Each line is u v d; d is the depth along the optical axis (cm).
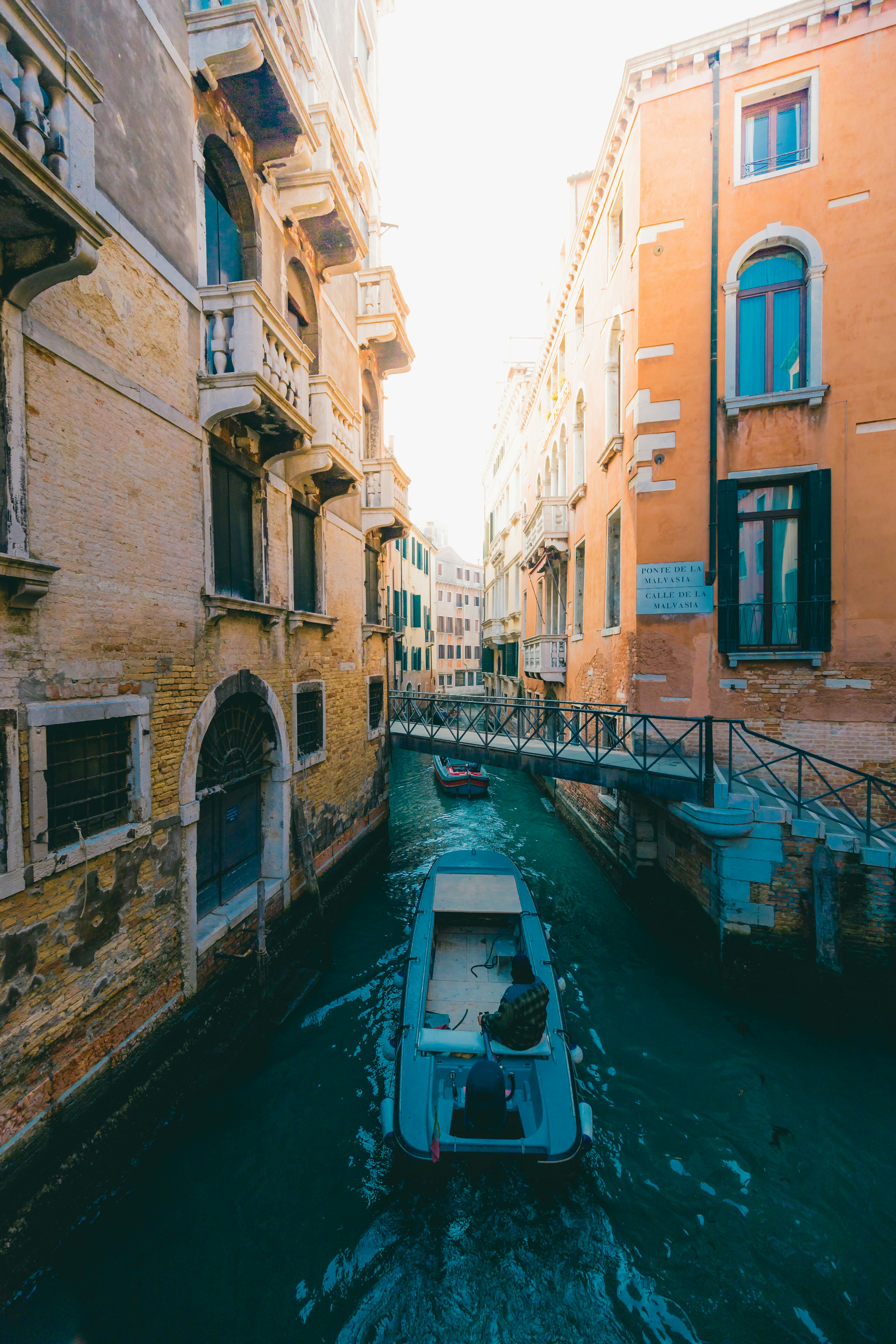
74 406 384
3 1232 322
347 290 982
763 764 681
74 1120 378
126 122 436
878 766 737
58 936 371
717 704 795
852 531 742
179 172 503
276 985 641
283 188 689
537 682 1780
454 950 656
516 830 1347
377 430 1184
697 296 795
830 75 735
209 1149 460
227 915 581
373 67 1217
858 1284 371
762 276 787
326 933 729
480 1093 402
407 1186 420
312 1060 561
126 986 431
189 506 513
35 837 350
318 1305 357
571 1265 382
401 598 2812
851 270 736
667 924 785
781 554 797
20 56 284
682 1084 532
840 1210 419
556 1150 389
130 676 438
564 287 1405
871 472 734
